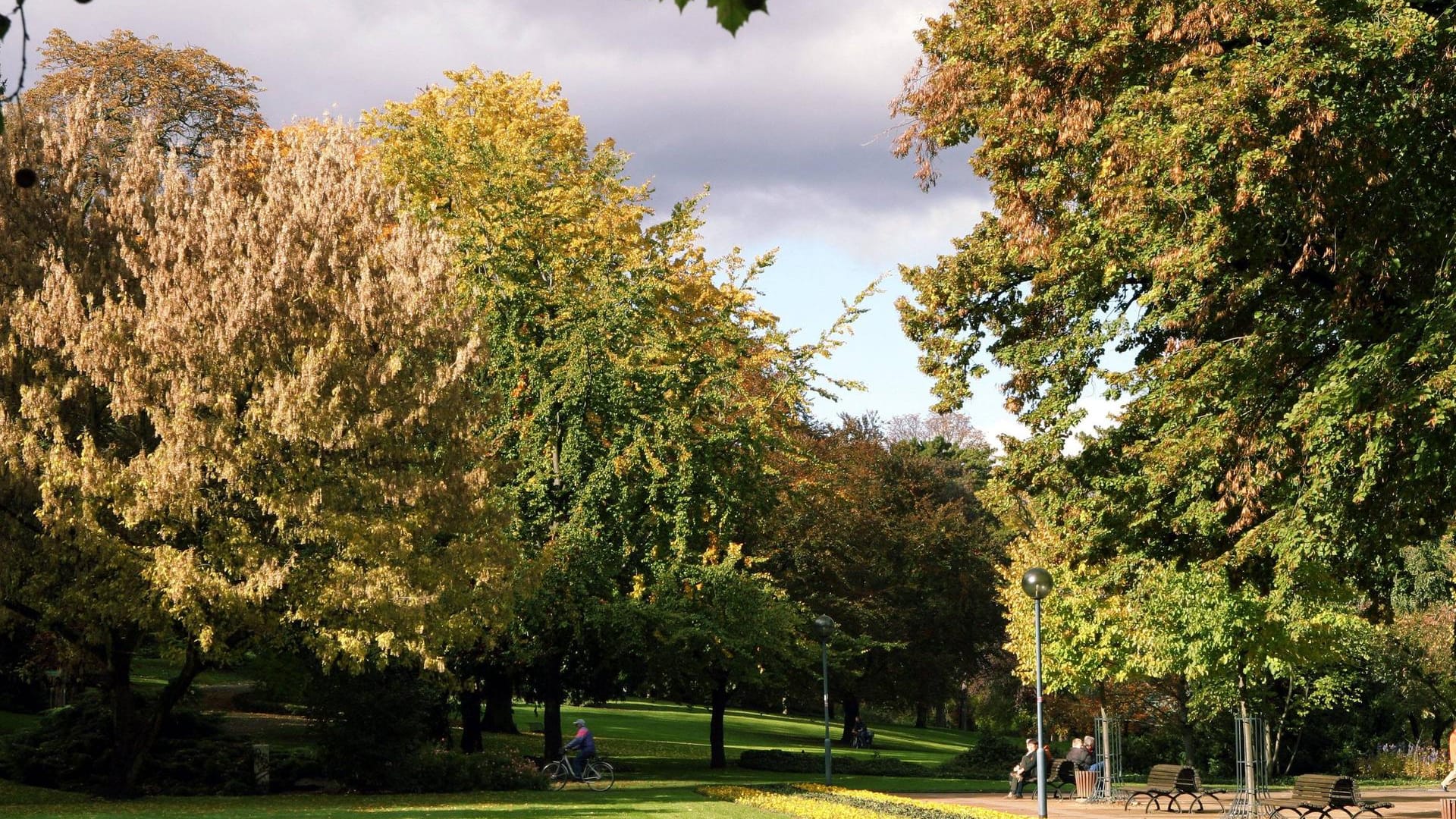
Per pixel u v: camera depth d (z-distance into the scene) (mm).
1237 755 25922
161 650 24672
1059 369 19719
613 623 30125
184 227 23328
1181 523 18578
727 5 3150
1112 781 30172
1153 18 16625
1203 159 14781
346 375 23328
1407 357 14391
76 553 23219
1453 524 17828
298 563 23484
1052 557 20859
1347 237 15438
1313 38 14281
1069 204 18750
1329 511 15125
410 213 27672
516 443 31672
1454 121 14875
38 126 24672
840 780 32250
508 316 31781
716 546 33312
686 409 31781
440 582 24469
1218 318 17953
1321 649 27734
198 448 22047
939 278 21984
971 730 78125
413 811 20969
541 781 27906
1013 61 18047
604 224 33781
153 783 25484
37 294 22797
